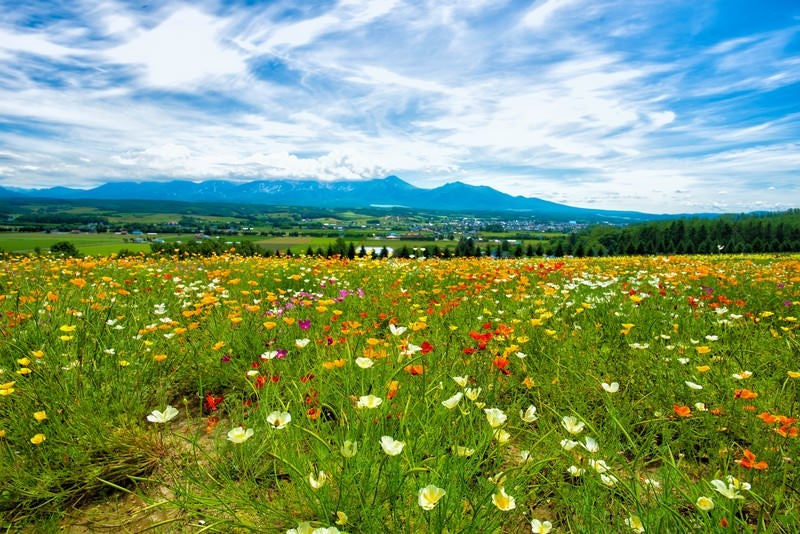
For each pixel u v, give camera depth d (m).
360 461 2.15
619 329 4.66
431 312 4.95
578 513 2.05
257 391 2.90
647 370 3.59
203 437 2.86
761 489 2.14
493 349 3.48
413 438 2.42
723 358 3.73
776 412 2.82
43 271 8.24
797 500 2.10
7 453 2.40
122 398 2.99
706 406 3.03
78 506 2.28
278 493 2.24
